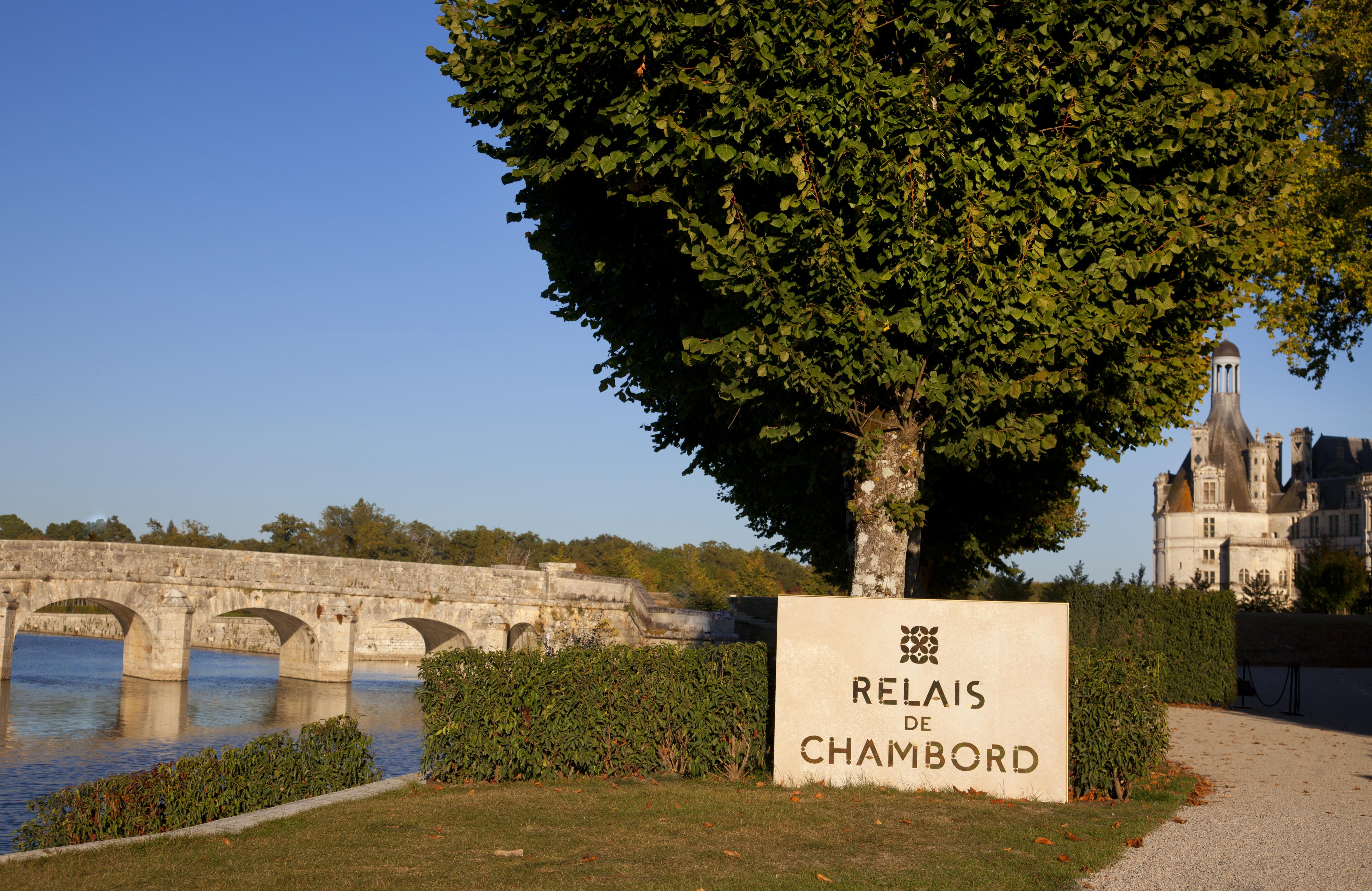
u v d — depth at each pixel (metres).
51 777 19.59
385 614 37.25
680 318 11.07
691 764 10.53
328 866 6.72
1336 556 52.09
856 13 8.85
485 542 87.38
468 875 6.50
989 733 9.56
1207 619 20.17
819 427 10.29
